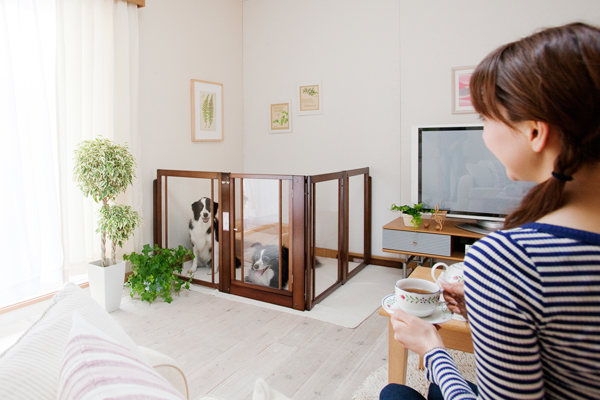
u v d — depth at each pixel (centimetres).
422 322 74
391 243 313
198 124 374
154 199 334
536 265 43
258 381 88
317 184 273
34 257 242
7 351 62
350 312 265
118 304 267
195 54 370
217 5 392
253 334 234
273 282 278
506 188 288
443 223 325
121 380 46
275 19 406
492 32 313
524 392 45
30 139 239
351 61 370
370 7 357
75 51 261
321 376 191
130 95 304
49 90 251
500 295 44
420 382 182
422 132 312
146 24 324
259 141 427
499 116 49
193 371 195
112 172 241
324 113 387
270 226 275
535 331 44
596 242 42
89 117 273
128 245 307
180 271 306
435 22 332
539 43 45
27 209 239
